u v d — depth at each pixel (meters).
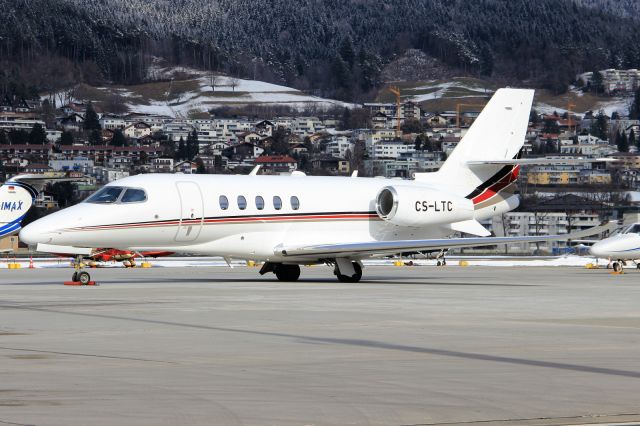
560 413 31.42
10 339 48.62
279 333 51.69
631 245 135.25
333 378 37.22
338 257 104.12
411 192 107.19
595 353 44.38
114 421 29.45
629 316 63.25
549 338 50.03
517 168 115.19
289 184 105.00
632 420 30.53
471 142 113.62
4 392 34.00
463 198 110.62
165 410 31.16
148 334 50.97
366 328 54.44
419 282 105.19
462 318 60.91
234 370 39.00
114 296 77.69
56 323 56.16
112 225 93.62
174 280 106.94
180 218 96.94
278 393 34.16
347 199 107.69
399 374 38.22
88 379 36.72
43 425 28.80
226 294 80.69
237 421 29.78
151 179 97.06
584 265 177.62
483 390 35.00
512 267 165.88
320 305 69.94
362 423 29.83
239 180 102.56
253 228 101.44
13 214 127.31
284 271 107.81
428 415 30.97
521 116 115.50
